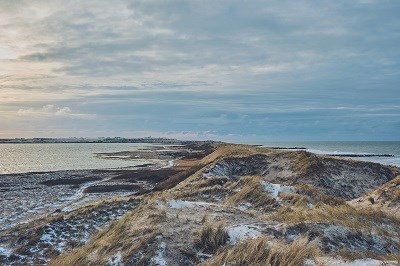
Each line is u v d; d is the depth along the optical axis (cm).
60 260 1325
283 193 2045
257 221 1352
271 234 1159
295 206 1817
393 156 11756
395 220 1593
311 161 3616
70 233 1833
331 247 1078
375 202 2166
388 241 1239
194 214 1441
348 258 939
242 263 909
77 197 3975
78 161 10306
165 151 15288
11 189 4653
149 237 1112
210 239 1091
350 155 11469
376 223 1495
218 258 948
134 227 1298
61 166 8794
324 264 866
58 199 3844
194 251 1045
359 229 1289
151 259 997
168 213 1431
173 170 6250
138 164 9094
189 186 2802
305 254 925
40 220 2302
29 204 3553
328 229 1211
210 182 2730
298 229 1212
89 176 5925
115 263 1033
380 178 3628
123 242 1160
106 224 1964
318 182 3300
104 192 4266
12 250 1633
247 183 2333
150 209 1516
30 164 9438
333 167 3609
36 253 1586
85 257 1188
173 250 1041
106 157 11981
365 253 1052
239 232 1152
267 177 3606
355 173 3612
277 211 1733
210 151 10431
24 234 1830
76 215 2114
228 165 3850
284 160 3878
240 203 2005
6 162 10125
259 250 955
